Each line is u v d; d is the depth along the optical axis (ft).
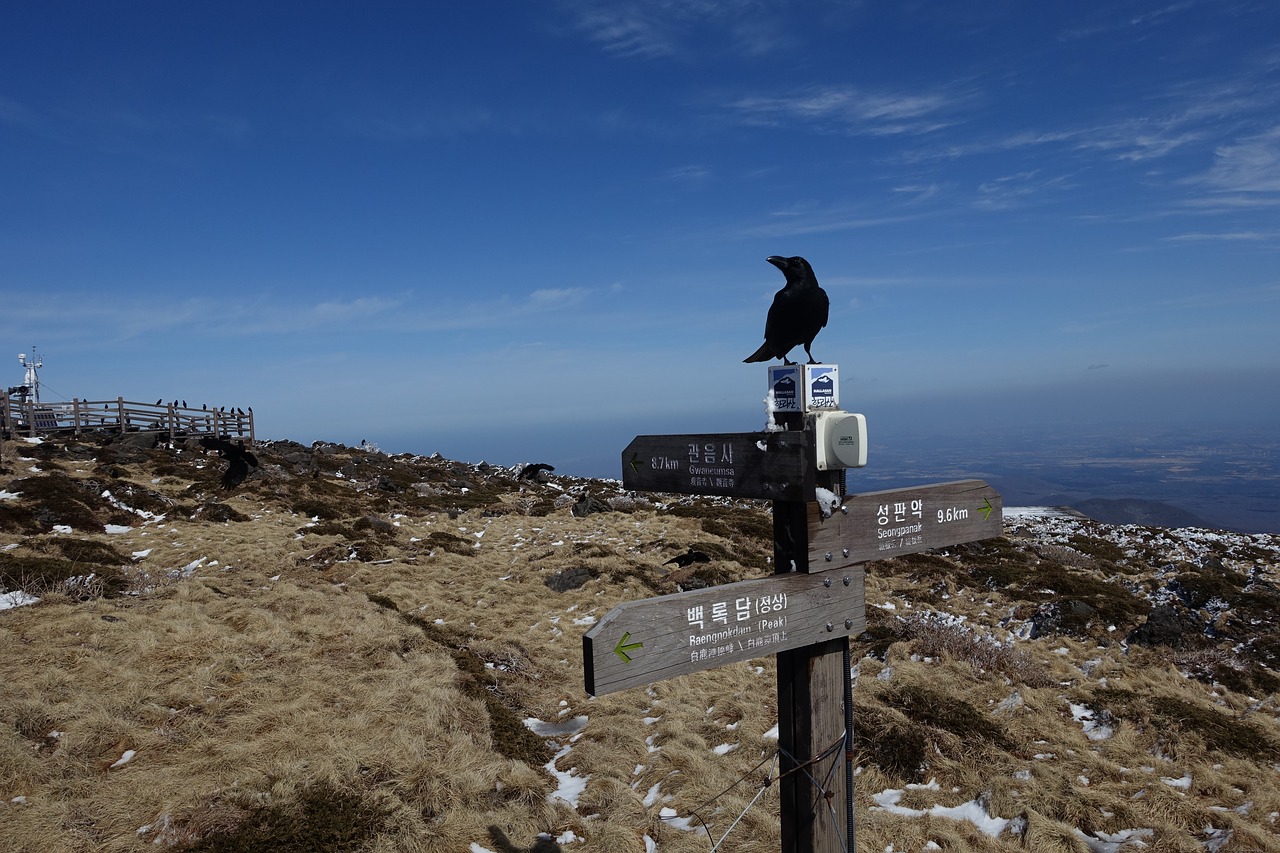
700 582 54.29
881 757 27.14
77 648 30.53
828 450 11.75
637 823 23.36
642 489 15.17
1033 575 59.47
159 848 19.21
